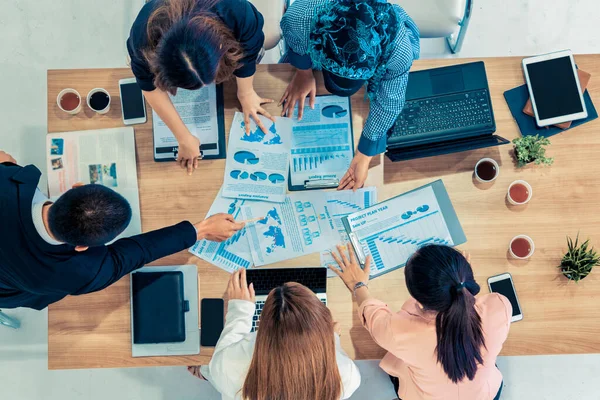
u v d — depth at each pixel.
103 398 2.42
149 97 1.51
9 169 1.39
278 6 1.96
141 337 1.61
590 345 1.65
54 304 1.63
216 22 1.12
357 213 1.71
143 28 1.21
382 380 2.36
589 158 1.74
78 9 2.64
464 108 1.68
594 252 1.67
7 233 1.32
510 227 1.71
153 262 1.67
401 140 1.68
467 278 1.34
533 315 1.66
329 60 1.25
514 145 1.73
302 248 1.69
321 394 1.28
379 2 1.23
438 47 2.64
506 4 2.68
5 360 2.42
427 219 1.71
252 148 1.72
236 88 1.74
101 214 1.20
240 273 1.63
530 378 2.48
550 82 1.71
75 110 1.70
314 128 1.74
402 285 1.67
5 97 2.59
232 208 1.71
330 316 1.30
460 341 1.35
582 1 2.66
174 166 1.71
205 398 2.41
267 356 1.23
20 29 2.63
